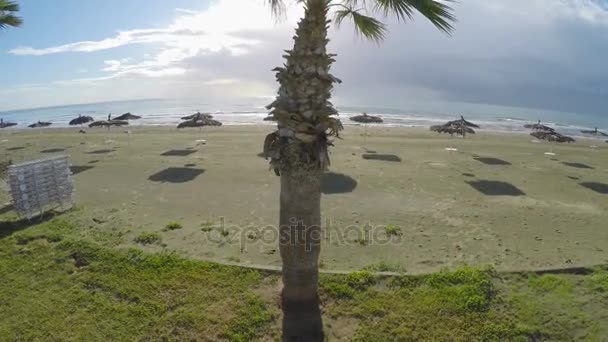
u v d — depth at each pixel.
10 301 6.09
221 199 12.50
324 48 4.98
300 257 5.69
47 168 10.57
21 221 9.84
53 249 7.73
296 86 4.98
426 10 4.93
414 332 5.42
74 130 40.19
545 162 21.41
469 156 22.22
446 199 13.02
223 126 42.12
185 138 28.89
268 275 6.73
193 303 5.98
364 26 6.81
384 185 14.66
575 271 6.90
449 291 6.18
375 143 26.69
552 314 5.69
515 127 51.12
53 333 5.40
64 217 10.35
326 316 5.79
